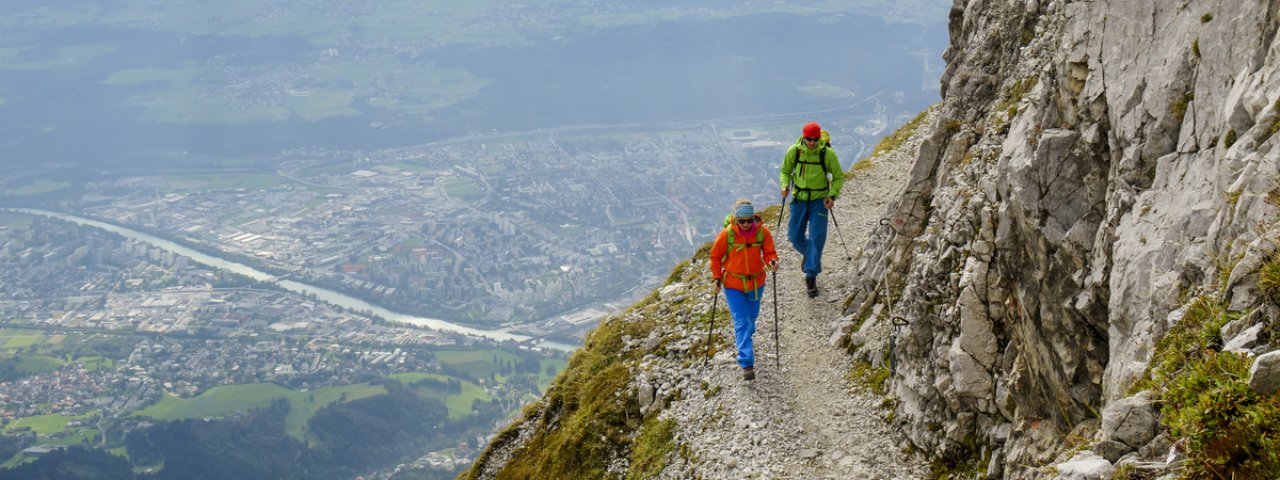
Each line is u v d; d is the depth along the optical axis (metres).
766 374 12.62
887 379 11.19
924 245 11.74
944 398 9.71
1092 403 7.42
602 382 15.04
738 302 12.34
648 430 13.34
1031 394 8.26
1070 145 8.08
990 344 9.01
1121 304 6.68
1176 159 6.79
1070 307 7.68
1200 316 5.68
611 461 13.62
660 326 15.68
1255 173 5.78
